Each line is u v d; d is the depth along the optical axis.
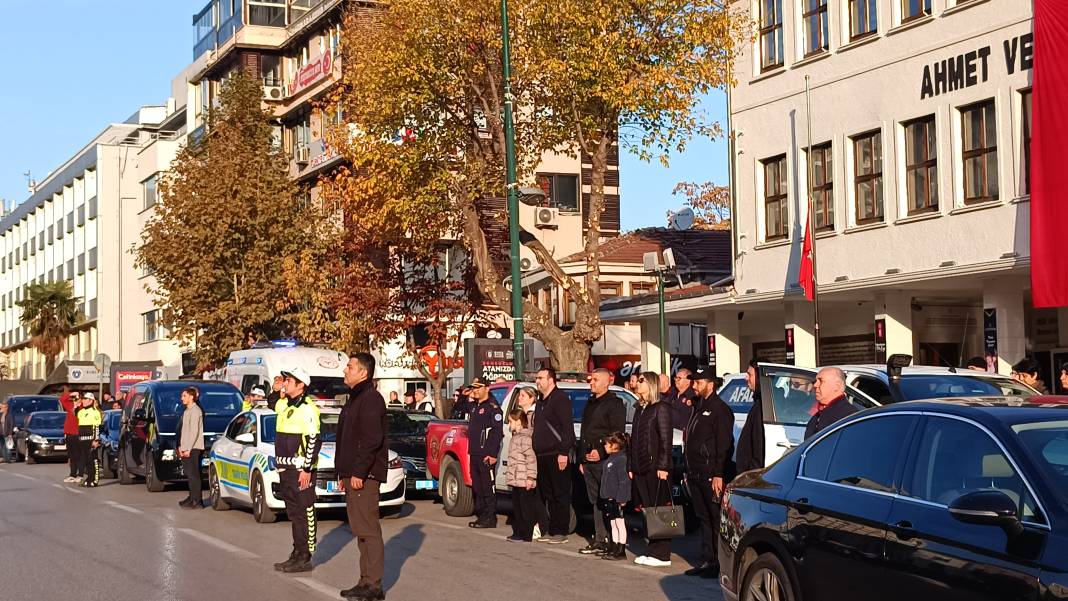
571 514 15.04
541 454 14.52
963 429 6.64
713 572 11.71
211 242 39.75
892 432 7.17
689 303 29.25
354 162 28.33
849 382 12.97
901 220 23.12
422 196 26.84
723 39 25.23
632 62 25.06
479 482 16.38
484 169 27.23
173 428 24.59
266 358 28.56
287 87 53.12
